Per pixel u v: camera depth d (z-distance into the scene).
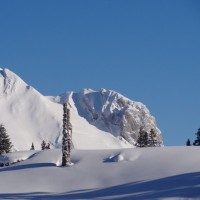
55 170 53.31
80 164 54.16
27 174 52.88
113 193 41.50
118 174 49.84
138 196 38.22
